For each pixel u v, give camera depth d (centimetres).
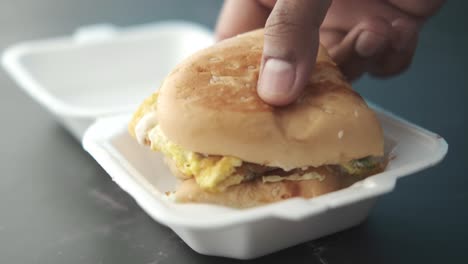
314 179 36
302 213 32
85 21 83
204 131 34
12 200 45
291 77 35
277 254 38
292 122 35
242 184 36
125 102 61
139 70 66
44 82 62
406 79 63
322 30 49
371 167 37
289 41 35
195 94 36
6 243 40
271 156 35
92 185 46
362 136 36
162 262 38
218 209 35
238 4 49
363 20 47
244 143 34
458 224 41
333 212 37
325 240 39
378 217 42
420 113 55
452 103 57
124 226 42
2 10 88
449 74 64
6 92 63
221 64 37
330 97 37
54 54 63
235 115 35
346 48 47
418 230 40
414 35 48
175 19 83
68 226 42
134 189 34
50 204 44
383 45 47
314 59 36
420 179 46
